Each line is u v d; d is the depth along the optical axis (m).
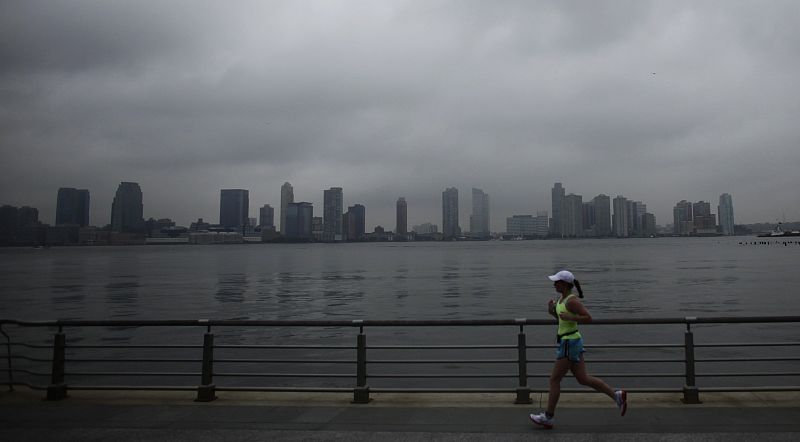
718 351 19.83
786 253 148.62
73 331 27.66
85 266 121.81
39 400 8.40
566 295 6.82
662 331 25.55
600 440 6.10
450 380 15.44
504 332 26.03
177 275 84.75
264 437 6.40
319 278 75.12
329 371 17.28
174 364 18.61
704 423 6.66
